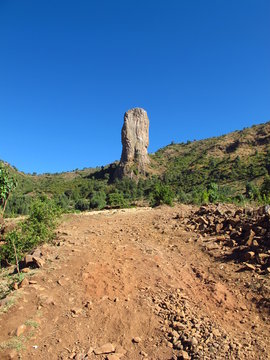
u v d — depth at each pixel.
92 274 6.11
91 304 5.15
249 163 71.00
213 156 87.56
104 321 4.78
